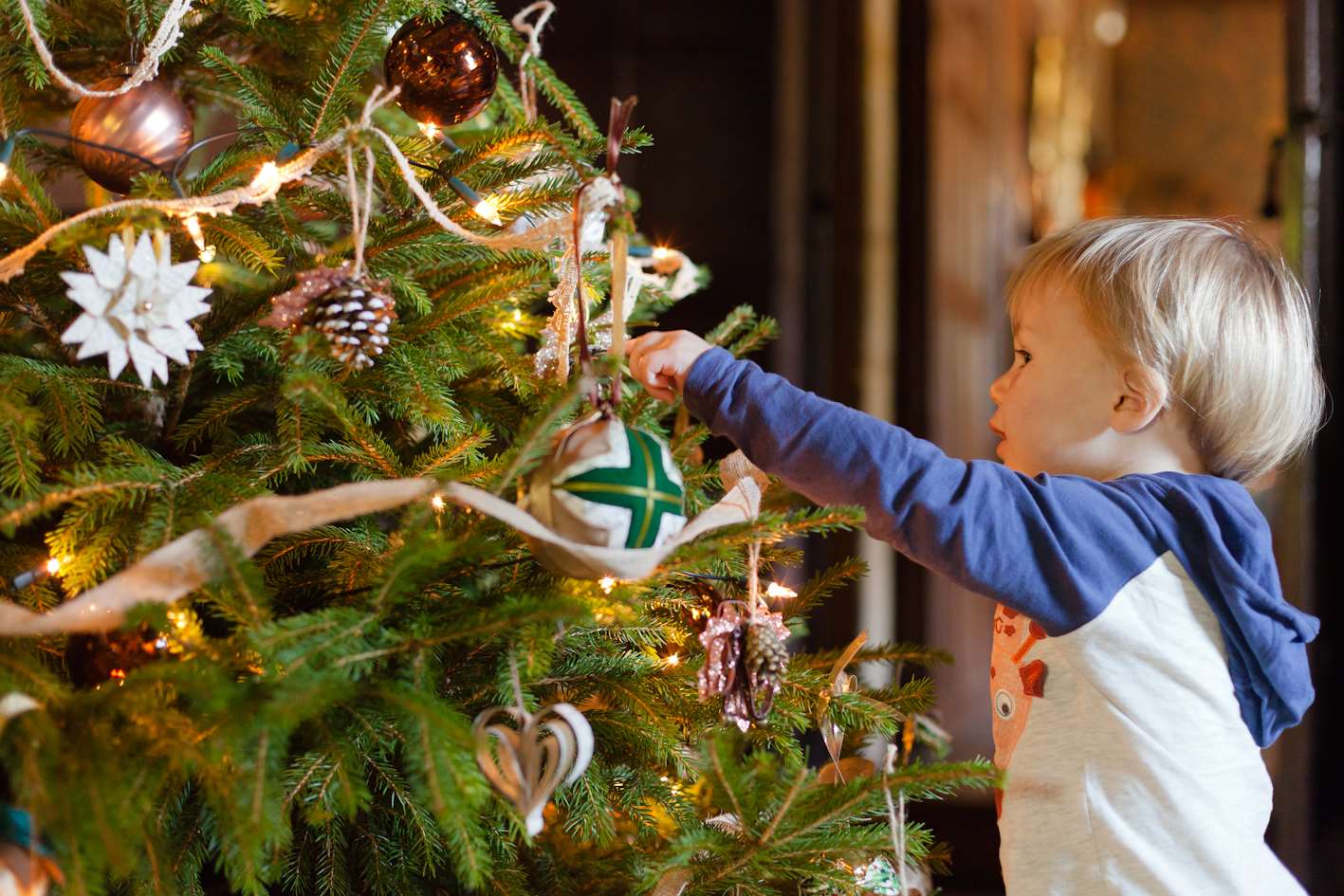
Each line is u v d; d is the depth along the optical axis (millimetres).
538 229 802
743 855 797
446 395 870
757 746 956
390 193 907
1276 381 942
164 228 776
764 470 854
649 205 2639
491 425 986
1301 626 892
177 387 892
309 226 1029
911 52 2990
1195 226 974
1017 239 3945
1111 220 989
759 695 802
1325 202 2156
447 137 926
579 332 784
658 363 873
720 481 1013
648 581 813
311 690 635
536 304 1167
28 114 1067
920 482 813
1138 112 5160
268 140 901
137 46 927
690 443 1017
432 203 793
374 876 852
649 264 1115
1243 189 5051
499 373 968
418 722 689
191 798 821
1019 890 863
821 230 2797
